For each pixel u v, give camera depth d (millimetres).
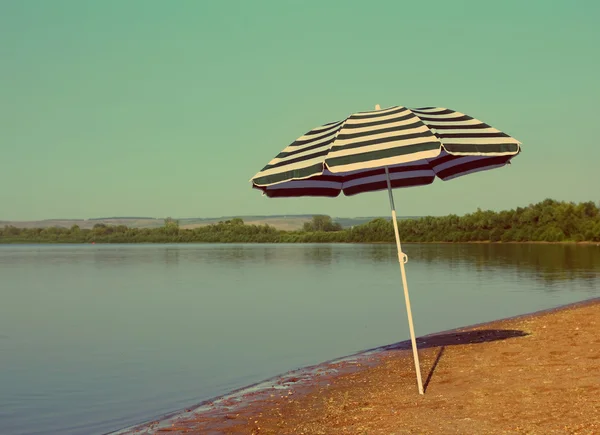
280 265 74250
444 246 129625
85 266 79500
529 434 7117
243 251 136625
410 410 8766
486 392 9266
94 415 11500
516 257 76312
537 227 129375
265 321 25438
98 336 22734
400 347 15773
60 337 22766
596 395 8438
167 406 11875
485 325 18922
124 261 93375
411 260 75688
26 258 108125
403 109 8984
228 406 10789
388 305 30516
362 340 19594
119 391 13516
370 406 9438
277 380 12875
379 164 7918
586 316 17469
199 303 34031
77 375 15594
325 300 33812
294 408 10156
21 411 11969
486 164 10523
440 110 9422
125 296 39562
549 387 9133
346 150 8148
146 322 26469
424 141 7961
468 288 38562
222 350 18547
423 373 11602
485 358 12297
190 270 67438
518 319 19609
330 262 79312
